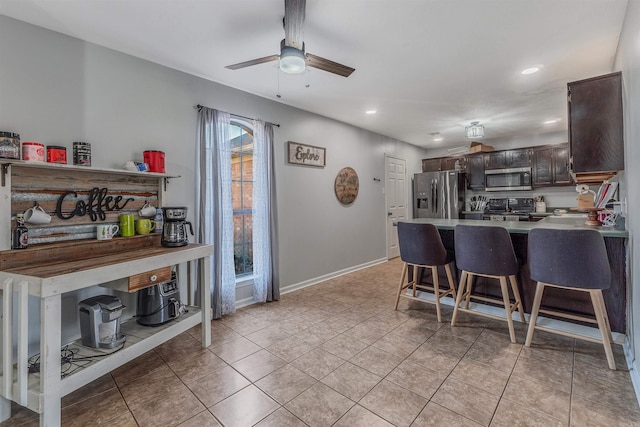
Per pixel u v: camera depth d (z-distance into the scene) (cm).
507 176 575
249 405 170
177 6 188
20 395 151
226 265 307
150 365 213
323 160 433
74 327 217
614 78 218
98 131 231
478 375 194
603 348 224
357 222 501
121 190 242
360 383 189
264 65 270
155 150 257
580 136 230
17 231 182
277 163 369
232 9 192
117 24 206
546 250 210
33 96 202
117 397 179
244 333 264
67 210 212
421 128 511
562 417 156
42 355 147
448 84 317
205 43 234
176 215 242
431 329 265
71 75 219
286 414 162
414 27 212
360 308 321
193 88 291
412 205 659
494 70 283
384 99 362
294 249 392
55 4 183
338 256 462
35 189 196
